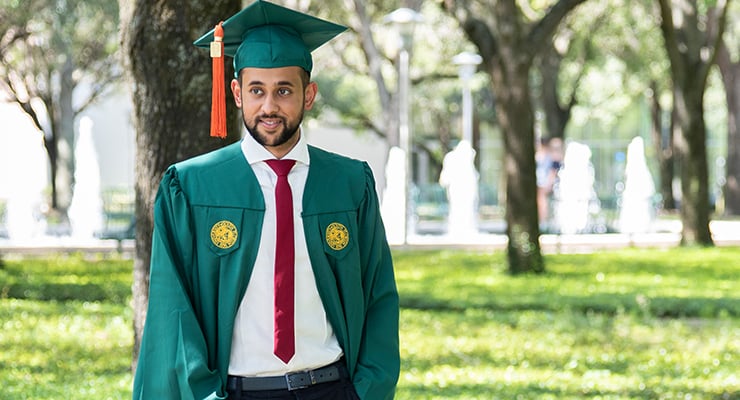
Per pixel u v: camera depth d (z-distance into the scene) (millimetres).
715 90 40438
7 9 22688
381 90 23031
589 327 9406
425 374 7246
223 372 3033
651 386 6922
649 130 46281
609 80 35250
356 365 3197
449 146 35969
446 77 28328
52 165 30328
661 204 33938
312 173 3168
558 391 6758
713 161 46062
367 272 3260
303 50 3146
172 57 5984
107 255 16422
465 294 11398
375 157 41875
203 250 3066
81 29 26844
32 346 8195
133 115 6145
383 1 26094
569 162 23734
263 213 3084
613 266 14820
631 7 26703
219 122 3250
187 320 3000
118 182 37062
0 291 11422
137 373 3049
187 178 3127
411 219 21531
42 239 20234
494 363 7758
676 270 14312
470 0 13898
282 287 3049
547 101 29688
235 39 3318
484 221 27797
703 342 8773
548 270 14148
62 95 27609
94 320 9523
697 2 18469
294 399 3064
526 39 13391
